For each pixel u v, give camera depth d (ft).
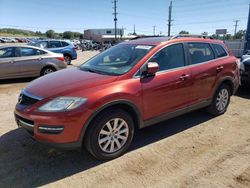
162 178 10.84
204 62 16.14
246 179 10.72
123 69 12.88
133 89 12.24
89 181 10.66
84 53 116.06
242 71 24.68
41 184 10.48
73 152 12.88
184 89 14.62
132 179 10.78
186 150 13.17
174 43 14.73
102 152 11.81
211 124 16.62
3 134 14.93
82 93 11.12
